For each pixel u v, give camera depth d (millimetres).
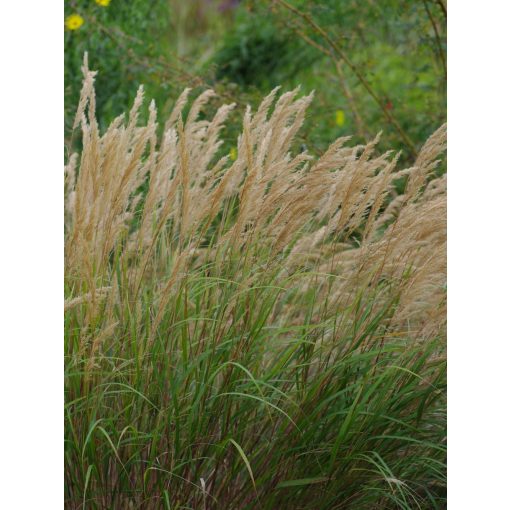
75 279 2594
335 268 2719
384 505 2551
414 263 2740
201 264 2684
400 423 2465
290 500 2451
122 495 2434
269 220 2902
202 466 2418
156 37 4895
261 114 2688
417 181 2611
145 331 2451
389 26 4863
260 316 2451
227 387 2391
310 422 2398
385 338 2617
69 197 2785
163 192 2732
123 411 2430
